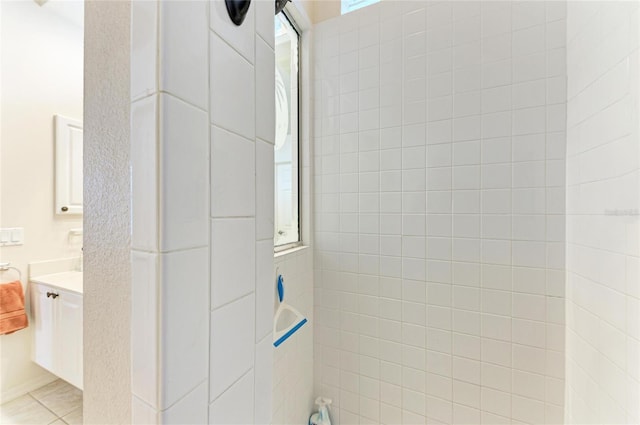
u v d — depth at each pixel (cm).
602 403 92
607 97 90
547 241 114
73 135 184
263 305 45
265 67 45
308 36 155
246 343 41
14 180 160
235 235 38
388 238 140
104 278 35
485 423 123
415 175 134
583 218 102
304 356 148
